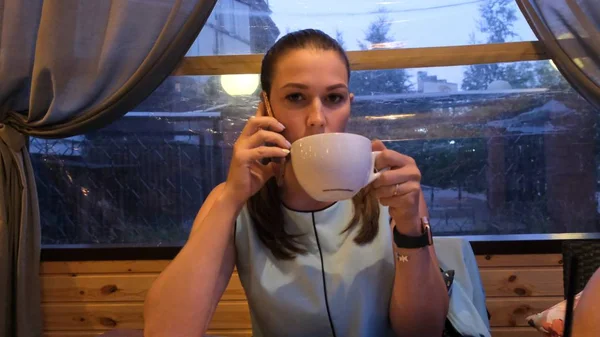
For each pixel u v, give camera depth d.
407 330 0.89
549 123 1.79
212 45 1.86
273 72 0.79
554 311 0.85
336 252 0.92
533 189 1.81
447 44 1.80
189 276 0.79
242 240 0.94
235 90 1.89
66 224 1.96
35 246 1.78
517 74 1.79
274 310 0.90
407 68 1.81
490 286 1.72
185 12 1.73
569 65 1.59
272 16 1.85
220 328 1.80
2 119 1.78
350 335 0.90
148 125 1.93
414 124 1.84
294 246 0.91
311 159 0.61
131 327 1.86
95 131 1.93
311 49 0.76
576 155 1.78
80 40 1.74
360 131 1.86
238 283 1.81
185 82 1.90
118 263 1.87
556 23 1.60
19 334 1.72
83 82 1.75
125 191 1.95
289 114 0.77
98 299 1.87
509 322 1.72
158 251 1.85
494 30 1.78
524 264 1.71
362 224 0.93
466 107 1.82
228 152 1.91
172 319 0.77
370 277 0.90
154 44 1.74
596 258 1.07
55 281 1.88
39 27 1.74
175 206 1.94
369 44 1.83
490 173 1.82
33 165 1.96
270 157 0.76
